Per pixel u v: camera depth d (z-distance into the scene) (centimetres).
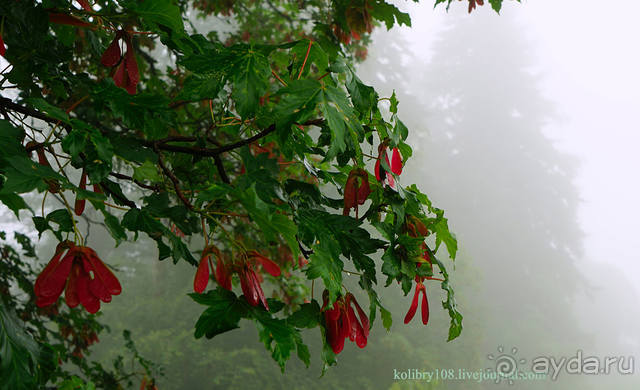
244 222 529
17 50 223
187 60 176
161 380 1809
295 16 780
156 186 216
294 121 164
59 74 250
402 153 206
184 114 496
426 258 204
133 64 192
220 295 149
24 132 194
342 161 194
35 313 568
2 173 144
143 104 186
